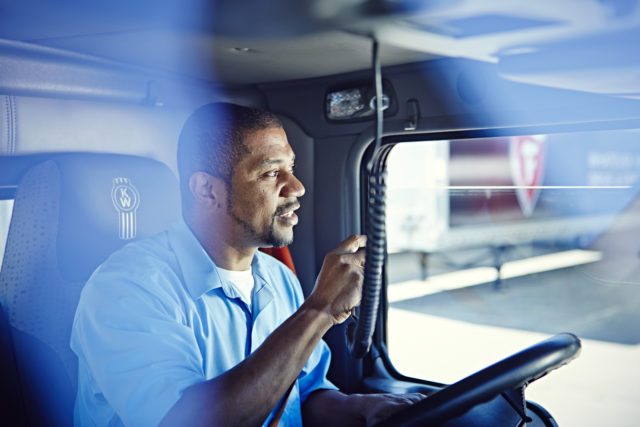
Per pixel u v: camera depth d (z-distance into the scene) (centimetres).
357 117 207
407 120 193
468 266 912
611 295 774
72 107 176
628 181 200
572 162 539
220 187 145
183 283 142
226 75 207
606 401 383
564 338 115
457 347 518
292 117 226
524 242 920
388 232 224
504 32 98
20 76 166
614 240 238
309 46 157
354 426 160
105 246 158
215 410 107
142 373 116
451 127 185
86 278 152
